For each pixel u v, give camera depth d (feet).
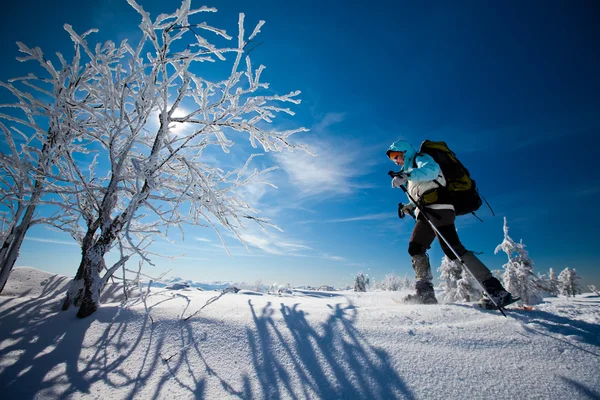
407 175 7.41
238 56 7.99
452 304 6.91
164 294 7.89
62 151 7.45
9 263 7.51
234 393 3.79
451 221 7.42
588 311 6.03
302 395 3.66
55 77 7.13
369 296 9.55
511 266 23.95
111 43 8.21
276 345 4.81
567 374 3.74
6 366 4.43
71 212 8.94
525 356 4.18
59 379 4.16
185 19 7.15
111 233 6.74
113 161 7.22
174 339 5.17
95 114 7.04
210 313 6.03
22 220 7.95
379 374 3.94
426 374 3.87
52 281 9.40
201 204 7.69
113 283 9.01
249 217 9.00
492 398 3.39
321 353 4.51
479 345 4.52
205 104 8.07
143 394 3.85
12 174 7.25
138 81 6.93
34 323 5.87
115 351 4.90
